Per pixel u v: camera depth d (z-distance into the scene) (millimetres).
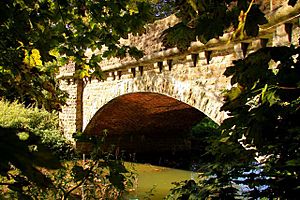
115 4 3342
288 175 1478
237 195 1949
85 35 3686
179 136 17391
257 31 1248
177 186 2453
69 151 12172
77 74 4387
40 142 815
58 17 3264
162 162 14188
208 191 2018
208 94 6523
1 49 2748
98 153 2180
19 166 730
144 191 9328
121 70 10250
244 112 1413
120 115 13195
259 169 1886
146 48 8484
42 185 943
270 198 1564
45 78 3826
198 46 6426
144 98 10711
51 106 3934
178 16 1471
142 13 3469
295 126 1296
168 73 7934
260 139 1311
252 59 1359
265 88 1261
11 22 2410
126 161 14039
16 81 3219
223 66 6133
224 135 1614
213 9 1261
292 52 1314
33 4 2760
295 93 1239
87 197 4367
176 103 11289
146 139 16234
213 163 2150
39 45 2906
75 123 13445
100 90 12016
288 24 4152
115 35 3777
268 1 4633
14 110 12781
